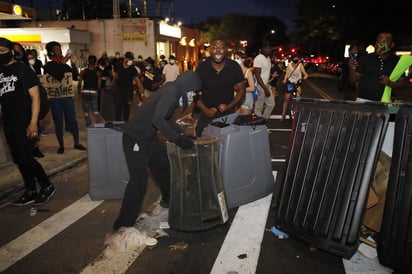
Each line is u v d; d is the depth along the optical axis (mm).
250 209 4625
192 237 3980
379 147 3191
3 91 4500
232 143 4461
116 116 9344
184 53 39625
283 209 3787
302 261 3508
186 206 3977
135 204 3928
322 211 3436
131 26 28547
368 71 5375
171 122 4145
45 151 7312
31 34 26375
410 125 3104
